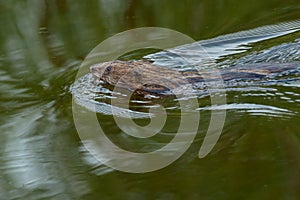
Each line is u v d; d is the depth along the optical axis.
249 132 12.28
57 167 11.84
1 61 17.47
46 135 13.06
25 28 19.97
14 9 21.61
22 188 11.27
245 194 10.40
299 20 19.45
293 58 15.88
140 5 21.36
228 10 20.67
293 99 13.38
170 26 19.64
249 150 11.70
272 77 14.45
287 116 12.73
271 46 17.19
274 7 20.86
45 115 13.93
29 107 14.42
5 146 12.74
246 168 11.12
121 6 21.36
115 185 11.04
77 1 22.00
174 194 10.60
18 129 13.40
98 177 11.35
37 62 17.23
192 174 11.13
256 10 20.75
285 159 11.27
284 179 10.69
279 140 11.89
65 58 17.39
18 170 11.86
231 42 18.08
